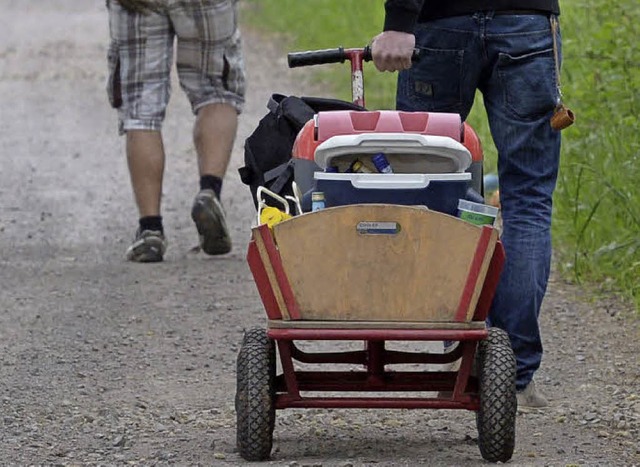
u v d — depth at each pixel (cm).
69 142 3122
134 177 2047
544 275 1334
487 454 1135
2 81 4088
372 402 1134
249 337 1152
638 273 1798
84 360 1531
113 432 1269
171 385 1434
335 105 1255
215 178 2053
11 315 1728
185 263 2030
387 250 1077
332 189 1105
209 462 1153
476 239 1074
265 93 3762
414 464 1138
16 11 6150
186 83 2094
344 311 1084
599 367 1484
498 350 1130
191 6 2030
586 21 2428
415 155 1127
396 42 1237
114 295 1827
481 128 2619
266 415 1127
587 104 2123
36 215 2380
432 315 1083
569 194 2053
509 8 1302
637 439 1227
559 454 1177
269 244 1081
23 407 1352
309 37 4609
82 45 4872
